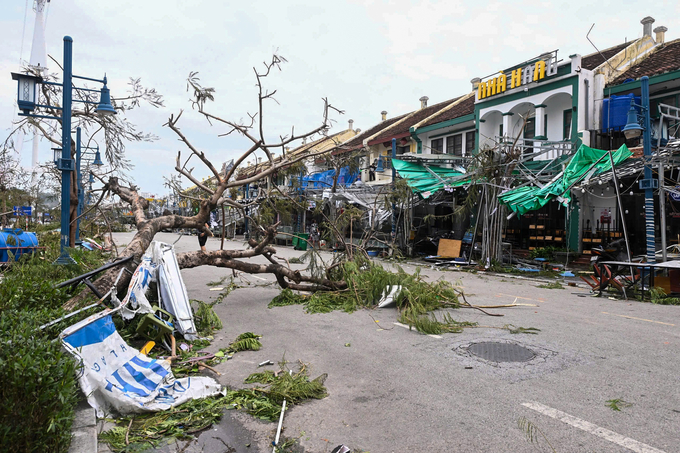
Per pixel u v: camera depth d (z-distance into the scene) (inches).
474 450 125.7
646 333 256.1
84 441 123.7
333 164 514.6
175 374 187.2
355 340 243.8
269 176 391.5
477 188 642.2
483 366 197.9
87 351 152.6
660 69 596.4
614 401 157.2
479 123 818.8
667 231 570.6
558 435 133.1
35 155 833.5
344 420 147.0
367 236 434.9
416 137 1000.2
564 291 425.4
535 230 721.6
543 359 206.7
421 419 146.2
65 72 363.6
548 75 690.8
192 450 128.8
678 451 123.3
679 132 581.6
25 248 410.0
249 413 153.1
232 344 231.0
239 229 1405.0
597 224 642.8
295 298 355.9
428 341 240.4
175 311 236.2
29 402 110.1
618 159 478.9
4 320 149.6
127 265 247.1
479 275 558.9
